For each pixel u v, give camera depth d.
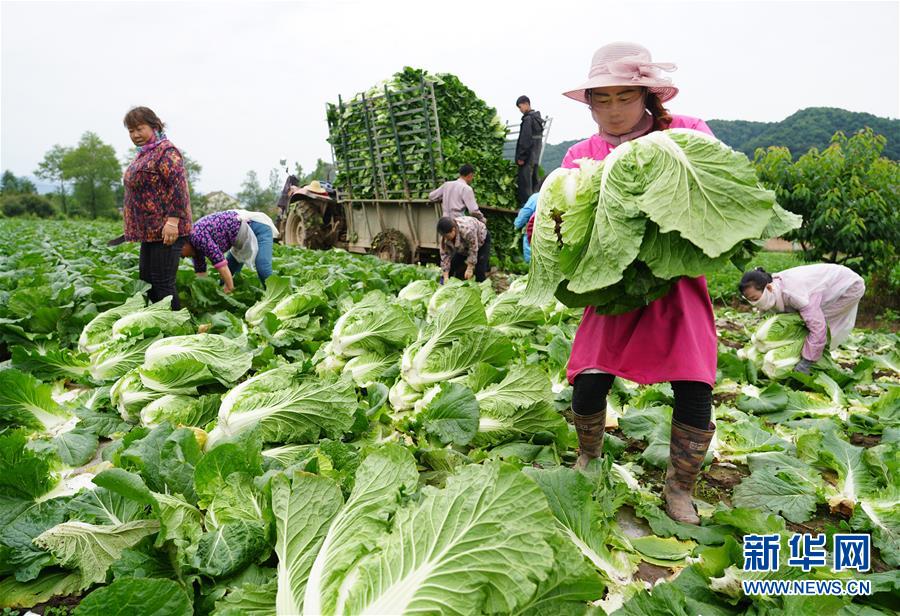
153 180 5.59
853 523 2.69
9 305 5.23
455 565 1.66
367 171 13.97
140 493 2.12
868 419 4.12
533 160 13.03
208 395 3.71
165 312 4.90
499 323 5.59
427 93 12.05
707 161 2.15
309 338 5.33
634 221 2.14
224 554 2.06
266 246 7.37
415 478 2.11
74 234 19.84
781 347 5.40
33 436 3.46
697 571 2.28
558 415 3.42
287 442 3.17
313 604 1.74
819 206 10.66
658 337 2.65
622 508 2.99
